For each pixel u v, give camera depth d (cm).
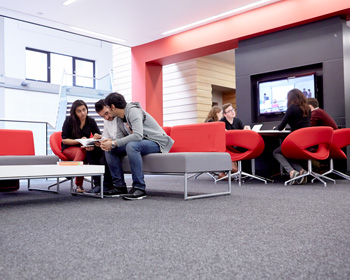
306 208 249
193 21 678
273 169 570
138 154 318
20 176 271
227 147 462
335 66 552
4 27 1273
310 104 508
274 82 625
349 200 289
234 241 158
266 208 252
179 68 902
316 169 512
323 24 564
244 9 626
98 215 232
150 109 819
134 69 830
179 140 376
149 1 588
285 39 607
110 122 351
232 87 972
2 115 1238
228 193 341
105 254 141
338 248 145
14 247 154
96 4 598
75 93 1136
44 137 616
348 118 552
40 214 242
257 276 113
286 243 154
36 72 1380
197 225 195
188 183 482
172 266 125
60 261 132
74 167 300
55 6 608
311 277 112
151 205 274
